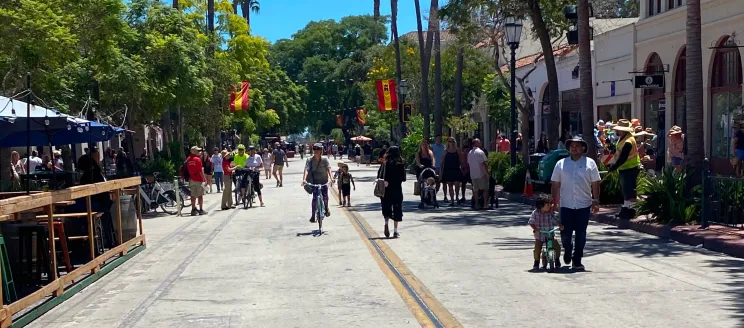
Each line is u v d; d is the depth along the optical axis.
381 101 51.31
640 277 10.95
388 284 10.96
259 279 11.79
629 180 17.17
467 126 40.38
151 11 29.77
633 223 16.67
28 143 11.98
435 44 39.16
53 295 10.44
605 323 8.30
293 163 76.06
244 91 46.69
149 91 26.66
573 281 10.73
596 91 36.97
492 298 9.77
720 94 26.75
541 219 11.64
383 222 19.27
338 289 10.73
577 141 11.42
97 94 24.86
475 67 42.50
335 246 15.18
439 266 12.34
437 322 8.58
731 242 13.05
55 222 11.79
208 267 13.20
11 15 17.05
